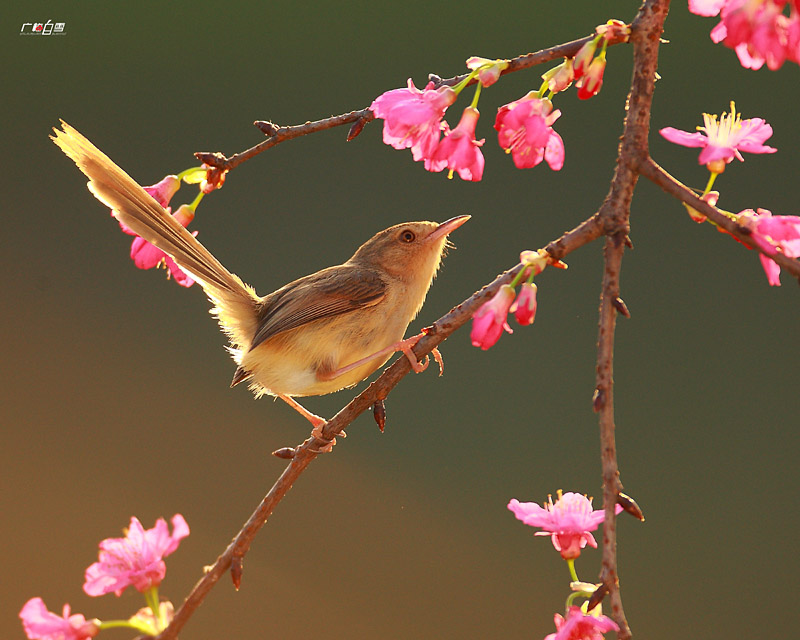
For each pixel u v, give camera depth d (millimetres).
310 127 3006
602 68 2965
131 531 2961
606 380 2943
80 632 2953
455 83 2988
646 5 2961
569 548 2973
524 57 2969
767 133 2963
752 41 2928
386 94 2980
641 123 2955
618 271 2947
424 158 2977
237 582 2967
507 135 2973
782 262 2949
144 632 2959
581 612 2957
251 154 3012
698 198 2951
